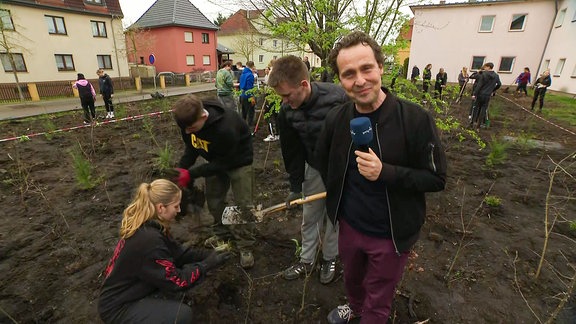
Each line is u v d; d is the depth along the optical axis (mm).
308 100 1845
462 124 8180
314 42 4219
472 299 2195
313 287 2312
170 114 9359
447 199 3705
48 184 4270
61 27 18656
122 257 1613
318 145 1661
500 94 16125
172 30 27281
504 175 4480
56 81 18172
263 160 5121
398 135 1312
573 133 7297
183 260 2023
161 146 6117
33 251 2783
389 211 1378
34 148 6082
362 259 1650
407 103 1323
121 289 1653
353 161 1444
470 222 3180
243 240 2486
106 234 3043
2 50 15945
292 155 2148
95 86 20422
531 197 3762
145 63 29266
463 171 4652
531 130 7566
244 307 2148
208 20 30422
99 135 7082
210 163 2268
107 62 21672
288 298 2217
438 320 2027
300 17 4137
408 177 1254
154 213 1688
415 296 2217
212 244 2734
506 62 20250
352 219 1517
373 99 1266
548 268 2500
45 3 17641
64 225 3207
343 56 1220
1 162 5230
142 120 8719
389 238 1449
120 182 4305
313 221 2229
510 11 19203
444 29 21203
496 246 2797
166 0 28438
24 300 2221
